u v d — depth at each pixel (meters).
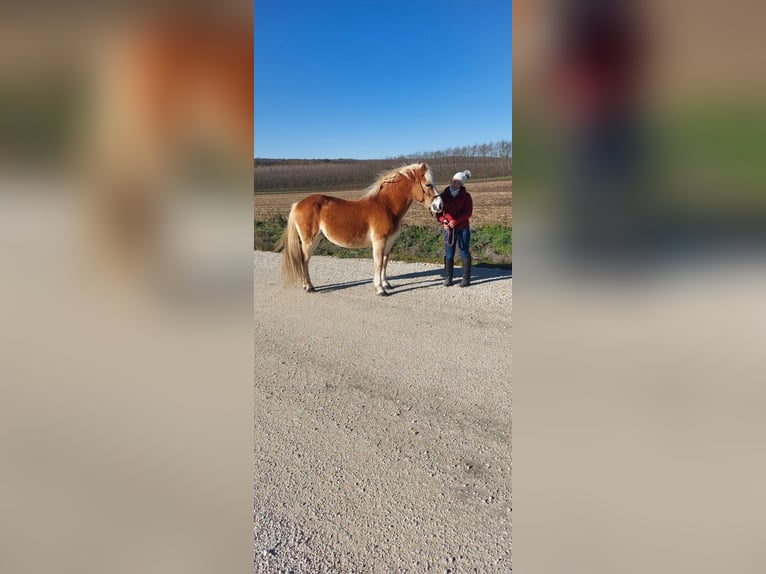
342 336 4.70
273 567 1.91
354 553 1.98
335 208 6.26
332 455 2.68
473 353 4.18
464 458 2.63
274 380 3.69
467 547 1.99
